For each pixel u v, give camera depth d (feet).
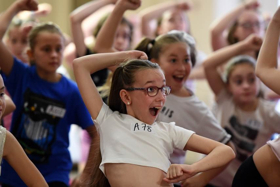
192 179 18.94
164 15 33.76
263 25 32.40
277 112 24.29
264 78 16.63
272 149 16.67
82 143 32.71
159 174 15.44
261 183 16.98
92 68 16.87
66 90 22.68
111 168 15.67
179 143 16.19
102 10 37.52
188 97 21.20
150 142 15.78
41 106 22.07
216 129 21.33
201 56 33.30
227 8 47.70
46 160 21.72
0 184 21.56
